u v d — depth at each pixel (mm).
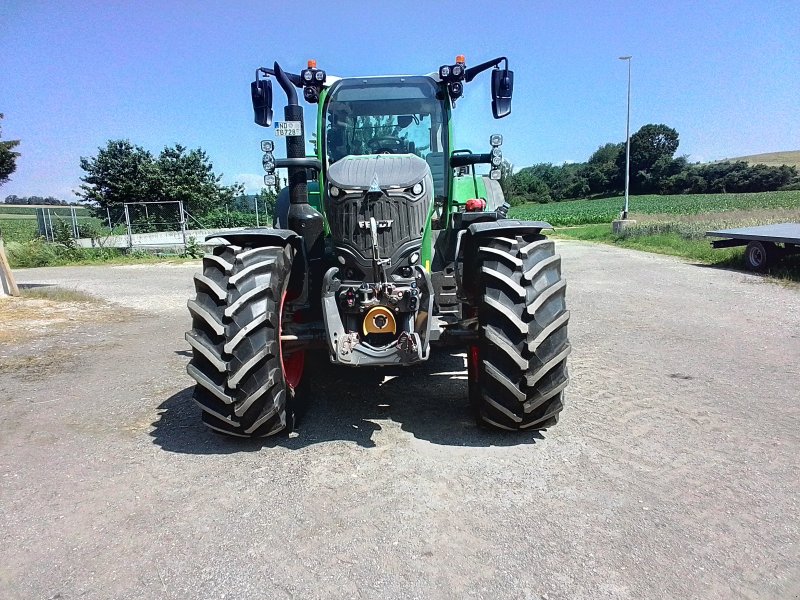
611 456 3246
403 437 3525
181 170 31766
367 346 3238
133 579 2234
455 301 4277
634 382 4594
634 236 20500
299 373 3910
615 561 2303
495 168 4344
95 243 22250
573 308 7902
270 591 2156
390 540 2459
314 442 3473
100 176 30547
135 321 7750
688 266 12797
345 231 3457
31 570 2291
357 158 3727
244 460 3250
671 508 2693
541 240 3561
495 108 4184
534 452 3299
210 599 2119
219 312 3182
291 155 3900
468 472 3057
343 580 2211
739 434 3553
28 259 18484
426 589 2154
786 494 2818
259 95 3996
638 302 8320
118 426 3828
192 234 24250
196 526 2588
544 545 2412
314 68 4480
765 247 11328
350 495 2834
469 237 3629
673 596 2104
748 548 2383
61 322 7633
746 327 6590
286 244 3559
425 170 3566
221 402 3236
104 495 2885
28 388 4711
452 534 2498
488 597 2109
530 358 3188
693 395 4277
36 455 3383
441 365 5121
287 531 2537
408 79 4531
